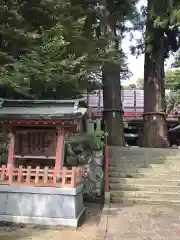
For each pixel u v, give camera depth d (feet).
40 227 22.63
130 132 89.10
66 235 20.98
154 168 39.60
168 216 26.14
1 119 24.21
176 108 74.54
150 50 57.93
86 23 36.60
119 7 43.93
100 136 37.29
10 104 26.53
